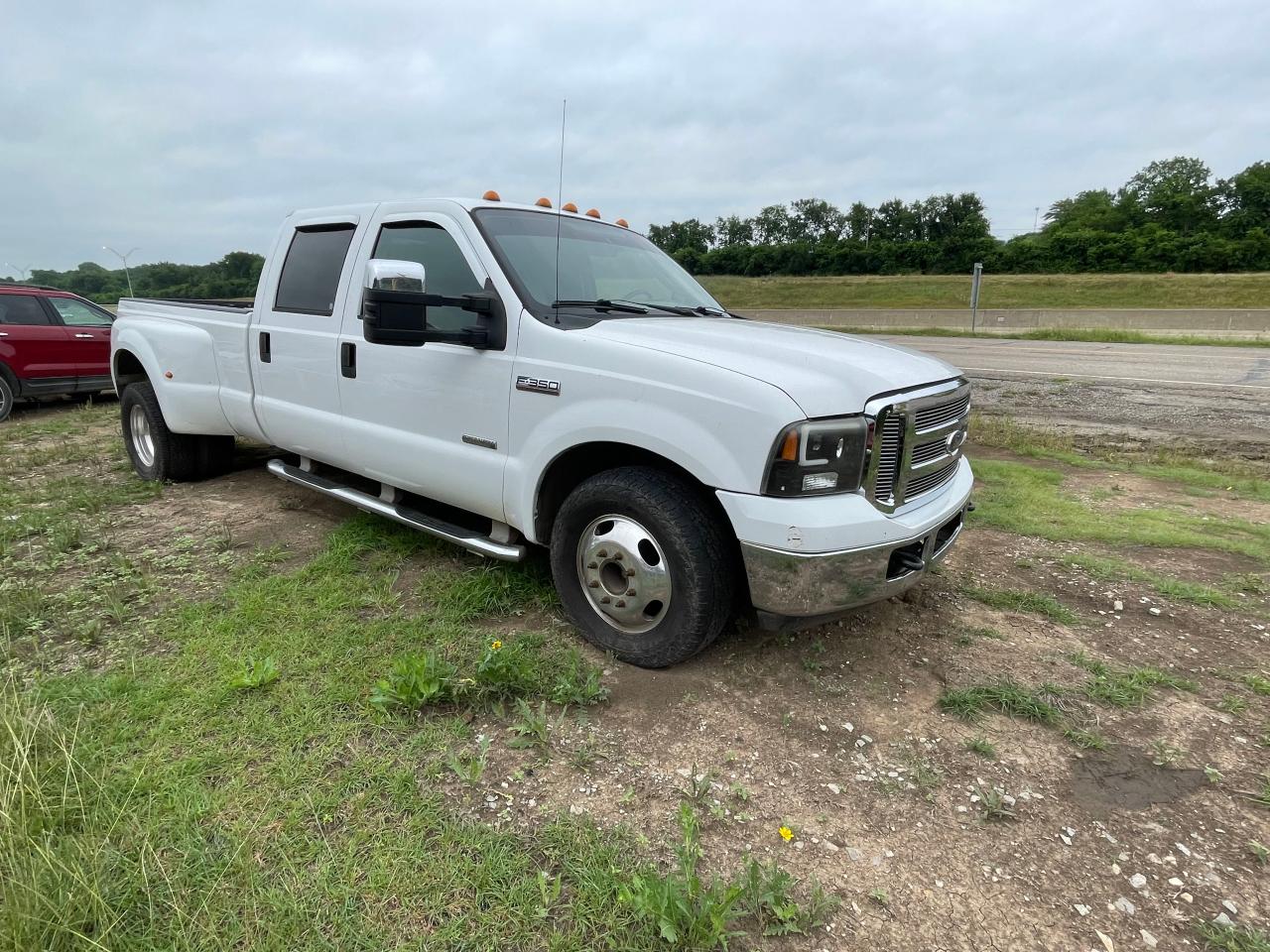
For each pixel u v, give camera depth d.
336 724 2.64
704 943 1.84
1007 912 2.01
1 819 2.03
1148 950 1.91
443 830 2.18
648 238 4.82
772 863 2.14
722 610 2.98
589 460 3.39
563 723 2.73
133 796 2.25
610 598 3.16
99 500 5.12
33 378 9.30
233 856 2.04
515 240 3.60
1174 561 4.62
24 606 3.46
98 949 1.73
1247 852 2.26
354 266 4.04
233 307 5.15
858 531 2.72
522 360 3.27
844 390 2.79
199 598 3.64
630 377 2.94
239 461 6.34
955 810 2.40
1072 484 6.45
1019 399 11.59
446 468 3.64
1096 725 2.89
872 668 3.24
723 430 2.72
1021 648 3.47
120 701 2.72
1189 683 3.17
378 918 1.88
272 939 1.80
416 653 3.07
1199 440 8.56
